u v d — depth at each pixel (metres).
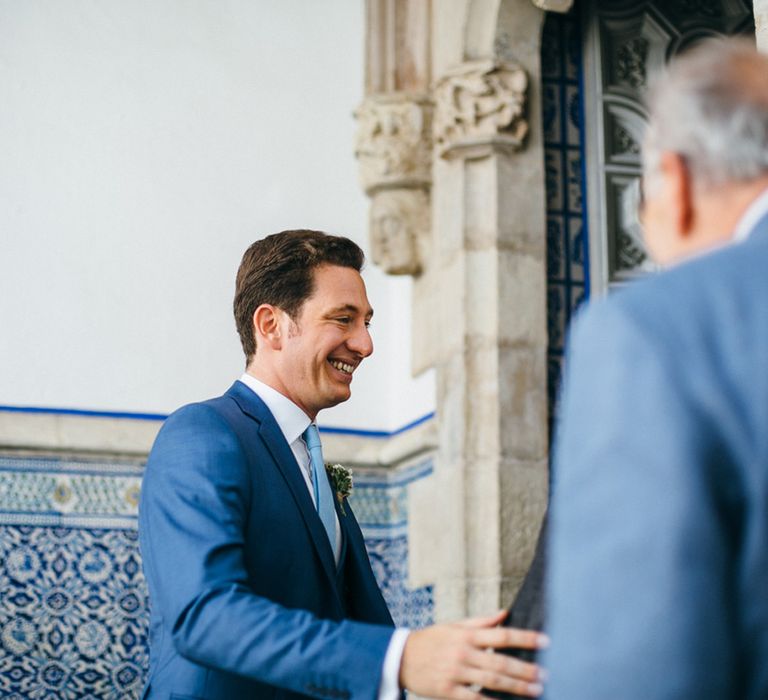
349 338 2.78
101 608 5.62
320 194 6.38
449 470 5.52
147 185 6.08
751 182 1.34
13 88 5.94
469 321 5.54
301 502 2.56
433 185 5.93
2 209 5.83
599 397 1.22
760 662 1.14
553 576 1.24
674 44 5.93
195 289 6.07
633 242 5.77
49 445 5.63
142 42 6.19
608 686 1.13
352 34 6.59
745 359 1.19
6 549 5.54
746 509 1.16
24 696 5.46
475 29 5.67
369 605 2.72
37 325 5.78
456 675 2.03
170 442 2.49
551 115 5.82
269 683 2.23
